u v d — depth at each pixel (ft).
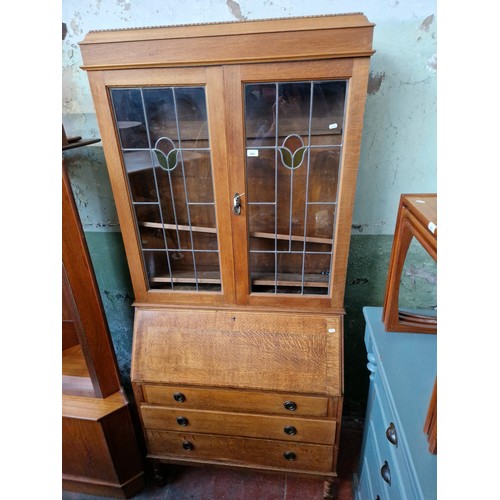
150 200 3.54
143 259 3.70
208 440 4.17
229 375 3.66
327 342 3.55
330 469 4.06
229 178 3.12
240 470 4.39
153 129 3.20
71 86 4.06
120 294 5.18
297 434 3.88
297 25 2.55
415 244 4.24
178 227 3.63
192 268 3.94
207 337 3.72
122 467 4.33
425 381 2.64
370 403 3.57
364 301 4.68
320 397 3.59
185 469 4.86
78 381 4.20
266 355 3.61
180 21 3.64
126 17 3.68
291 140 3.10
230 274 3.56
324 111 2.94
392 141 3.84
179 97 3.01
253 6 3.49
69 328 4.55
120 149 3.19
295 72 2.68
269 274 3.79
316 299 3.58
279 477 4.69
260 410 3.81
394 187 4.05
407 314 3.33
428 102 3.64
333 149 3.10
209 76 2.76
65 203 3.35
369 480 3.57
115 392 4.20
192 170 3.38
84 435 4.04
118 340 5.55
